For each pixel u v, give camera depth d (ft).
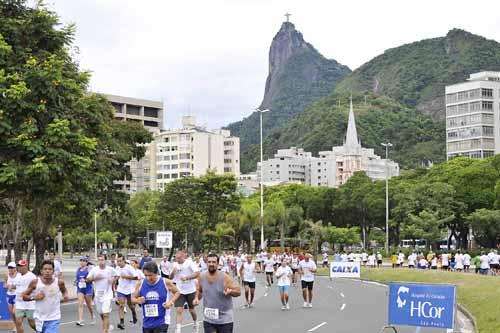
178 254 63.93
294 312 86.12
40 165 82.99
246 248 335.88
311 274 93.81
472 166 316.40
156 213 283.18
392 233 362.53
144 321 41.24
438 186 293.43
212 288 39.58
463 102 551.59
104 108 155.22
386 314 83.35
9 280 61.93
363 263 232.73
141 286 41.32
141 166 599.16
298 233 340.18
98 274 61.46
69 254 422.00
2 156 86.12
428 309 54.19
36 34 95.86
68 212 138.21
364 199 352.08
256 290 133.49
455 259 181.06
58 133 86.33
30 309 58.03
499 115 545.44
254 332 64.64
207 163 597.52
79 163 87.81
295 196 401.70
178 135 590.96
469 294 96.02
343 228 342.85
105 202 158.92
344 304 99.30
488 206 305.32
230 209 278.46
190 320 76.64
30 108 86.12
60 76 88.69
